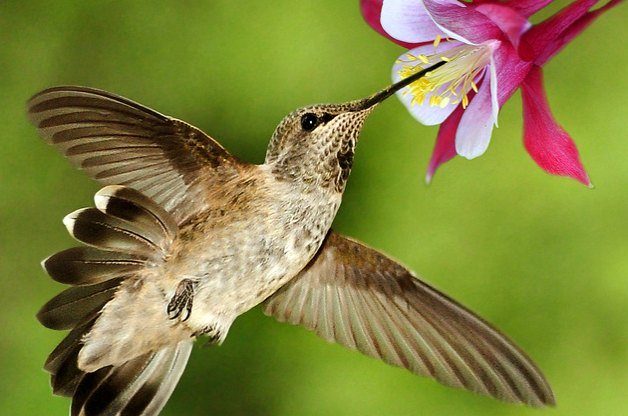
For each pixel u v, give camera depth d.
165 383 1.30
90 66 1.48
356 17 1.47
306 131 1.30
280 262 1.30
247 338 1.45
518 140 1.46
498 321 1.44
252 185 1.30
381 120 1.46
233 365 1.45
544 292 1.44
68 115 1.29
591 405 1.44
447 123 1.29
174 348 1.30
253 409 1.44
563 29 1.28
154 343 1.30
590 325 1.44
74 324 1.30
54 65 1.48
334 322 1.32
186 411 1.45
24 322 1.46
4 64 1.48
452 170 1.45
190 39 1.48
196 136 1.30
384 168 1.46
